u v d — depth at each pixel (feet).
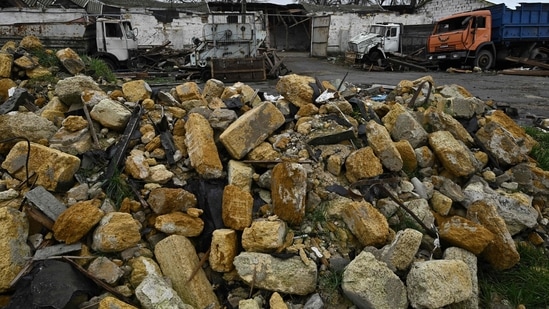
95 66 20.61
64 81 12.92
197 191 10.03
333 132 11.70
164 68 48.91
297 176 9.37
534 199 12.12
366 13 79.25
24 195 9.25
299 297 8.37
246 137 10.87
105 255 8.59
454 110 14.38
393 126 12.84
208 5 86.53
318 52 78.64
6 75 17.16
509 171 12.59
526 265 9.96
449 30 49.85
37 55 19.63
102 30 44.09
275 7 88.99
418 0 100.42
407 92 16.35
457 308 8.22
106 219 8.74
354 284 7.78
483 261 9.71
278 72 43.29
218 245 8.66
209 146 10.57
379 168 10.89
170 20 75.00
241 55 43.45
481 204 10.14
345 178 10.93
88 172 10.36
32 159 9.91
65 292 7.18
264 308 8.16
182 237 8.93
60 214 8.75
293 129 12.28
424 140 12.36
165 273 8.59
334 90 14.19
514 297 9.09
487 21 46.75
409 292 7.84
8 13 61.21
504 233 9.51
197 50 42.75
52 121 12.37
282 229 8.89
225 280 8.78
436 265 7.84
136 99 13.56
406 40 63.67
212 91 15.34
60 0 74.02
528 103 24.91
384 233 9.13
